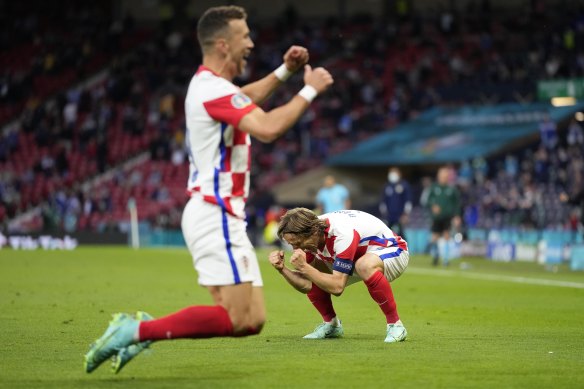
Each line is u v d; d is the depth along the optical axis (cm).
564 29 12625
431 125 11650
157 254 8656
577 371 2084
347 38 13688
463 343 2609
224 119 1822
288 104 1786
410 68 12912
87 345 2562
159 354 2364
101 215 11419
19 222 11781
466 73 12481
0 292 4397
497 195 9444
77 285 4894
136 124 12775
